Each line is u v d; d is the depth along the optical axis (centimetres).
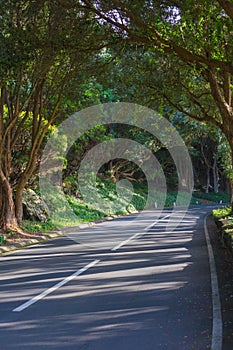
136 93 2341
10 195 2139
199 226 2502
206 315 717
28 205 2555
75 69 1967
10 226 2103
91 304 811
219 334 615
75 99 2289
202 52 1502
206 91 2394
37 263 1300
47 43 1497
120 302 821
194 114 2634
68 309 779
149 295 872
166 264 1234
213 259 1305
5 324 695
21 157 2547
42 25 1550
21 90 2181
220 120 2605
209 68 1653
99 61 1972
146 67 2095
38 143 2250
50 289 942
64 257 1409
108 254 1454
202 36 1323
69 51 1583
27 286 977
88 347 586
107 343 600
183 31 1328
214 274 1070
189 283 974
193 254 1416
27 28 1495
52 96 2167
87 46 1573
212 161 6475
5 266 1262
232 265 1157
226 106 1844
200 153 6184
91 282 1008
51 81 2131
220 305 775
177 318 707
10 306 804
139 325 677
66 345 595
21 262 1329
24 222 2380
